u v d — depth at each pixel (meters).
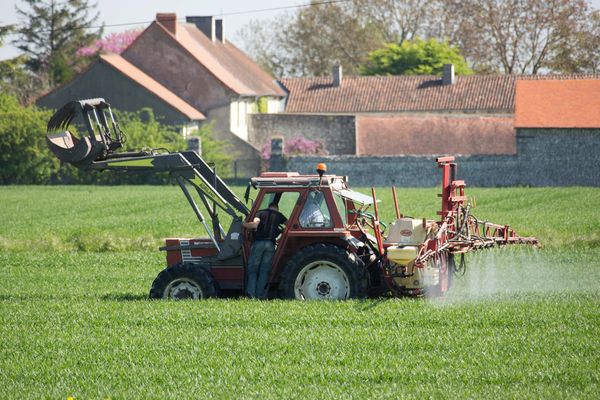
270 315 58.28
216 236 66.69
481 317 57.19
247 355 49.44
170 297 65.44
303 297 63.91
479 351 49.12
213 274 66.38
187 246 66.88
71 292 72.56
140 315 59.44
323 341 51.84
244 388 43.53
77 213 155.75
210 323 56.91
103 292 72.50
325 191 64.44
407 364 47.00
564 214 133.62
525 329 54.19
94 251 103.69
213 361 48.25
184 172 66.31
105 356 49.69
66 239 109.81
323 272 63.75
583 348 49.47
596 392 41.94
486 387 43.00
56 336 54.66
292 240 65.12
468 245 68.06
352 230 66.50
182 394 42.78
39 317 60.53
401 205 158.12
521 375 44.59
